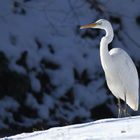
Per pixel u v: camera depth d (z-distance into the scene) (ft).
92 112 59.26
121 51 39.11
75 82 60.75
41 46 62.13
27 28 63.05
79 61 62.28
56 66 61.11
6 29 61.93
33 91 57.82
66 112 58.08
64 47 63.00
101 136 24.58
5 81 56.59
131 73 39.24
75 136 25.57
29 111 56.49
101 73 62.28
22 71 57.82
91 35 65.36
